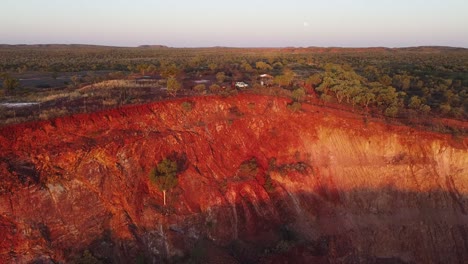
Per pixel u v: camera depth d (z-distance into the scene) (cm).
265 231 3584
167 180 3244
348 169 4178
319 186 4056
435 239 3922
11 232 2625
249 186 3756
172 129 3853
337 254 3691
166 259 3086
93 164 3162
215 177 3731
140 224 3127
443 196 4075
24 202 2747
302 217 3816
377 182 4131
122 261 2908
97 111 3562
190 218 3344
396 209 4031
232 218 3534
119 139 3419
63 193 2938
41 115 3319
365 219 3959
